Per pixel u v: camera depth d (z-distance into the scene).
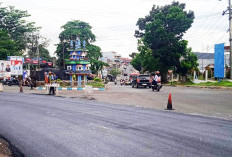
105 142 6.51
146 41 49.75
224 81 35.62
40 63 52.91
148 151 5.71
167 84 47.06
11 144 6.73
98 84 33.09
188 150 5.75
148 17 55.22
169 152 5.62
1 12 56.53
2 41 53.97
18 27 58.06
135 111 12.02
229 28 33.91
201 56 76.12
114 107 13.66
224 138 6.79
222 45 35.66
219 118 10.02
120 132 7.55
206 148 5.90
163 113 11.35
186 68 48.94
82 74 37.41
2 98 19.33
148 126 8.37
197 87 35.06
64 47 55.25
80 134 7.43
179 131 7.62
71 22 55.12
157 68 50.47
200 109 12.99
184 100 17.34
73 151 5.87
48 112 11.88
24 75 49.16
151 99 18.17
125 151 5.74
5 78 48.44
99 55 57.16
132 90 28.45
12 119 10.27
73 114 11.16
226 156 5.35
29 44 63.94
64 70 44.94
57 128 8.33
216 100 17.33
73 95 22.23
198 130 7.75
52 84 23.88
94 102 16.42
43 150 6.08
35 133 7.79
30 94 23.86
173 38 47.31
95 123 9.00
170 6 54.28
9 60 47.72
